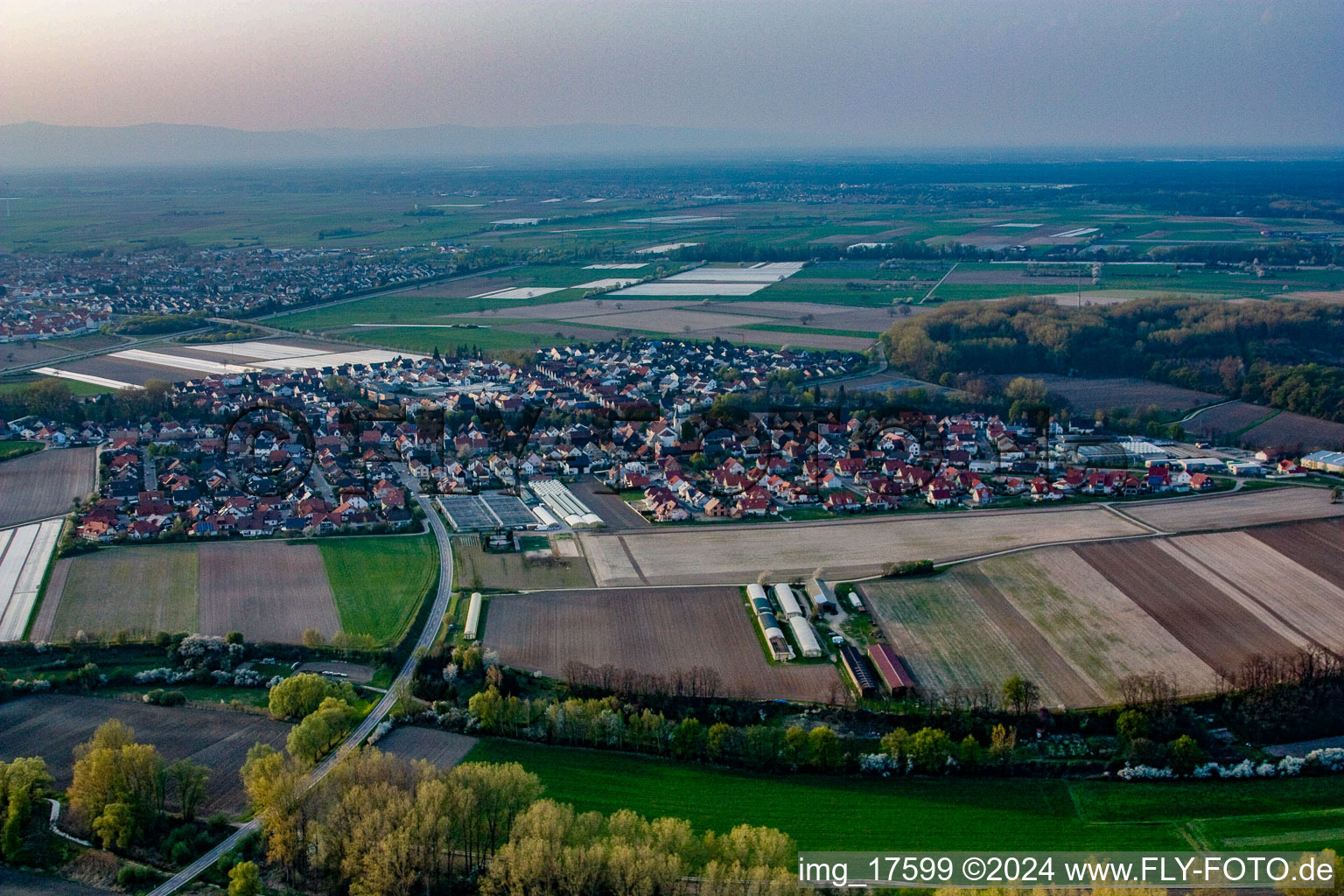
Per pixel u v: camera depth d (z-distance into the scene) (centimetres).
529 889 11056
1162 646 17300
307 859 12138
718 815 13050
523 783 12594
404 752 14450
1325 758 14000
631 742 14638
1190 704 15438
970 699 15588
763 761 14125
